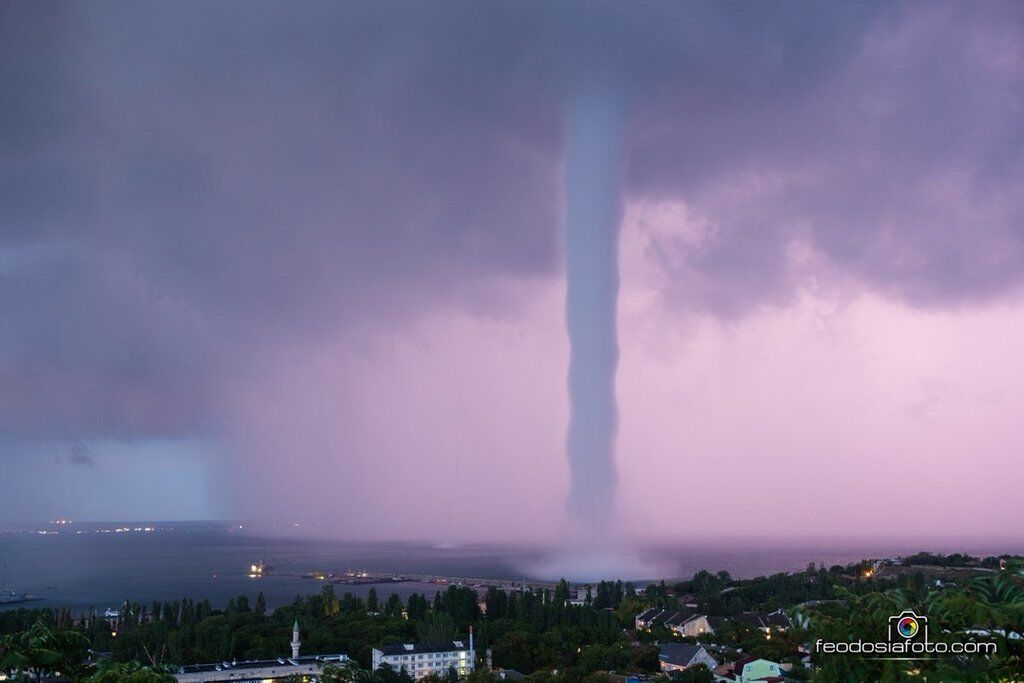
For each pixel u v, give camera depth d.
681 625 164.50
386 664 126.31
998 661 25.31
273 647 141.75
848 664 26.64
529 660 135.50
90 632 148.62
